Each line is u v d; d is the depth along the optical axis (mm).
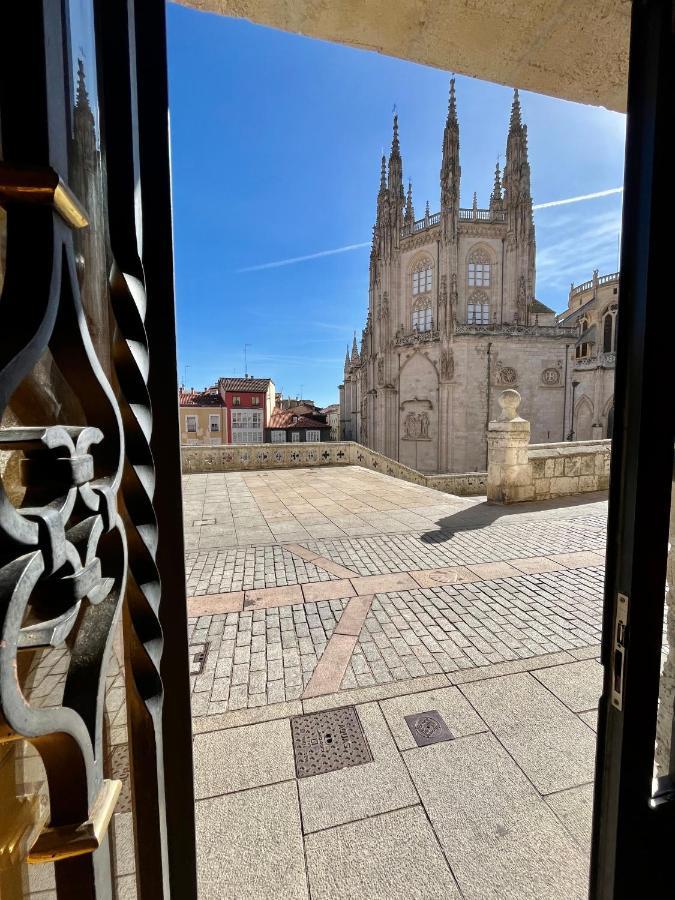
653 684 1025
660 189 915
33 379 704
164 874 934
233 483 12367
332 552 5875
